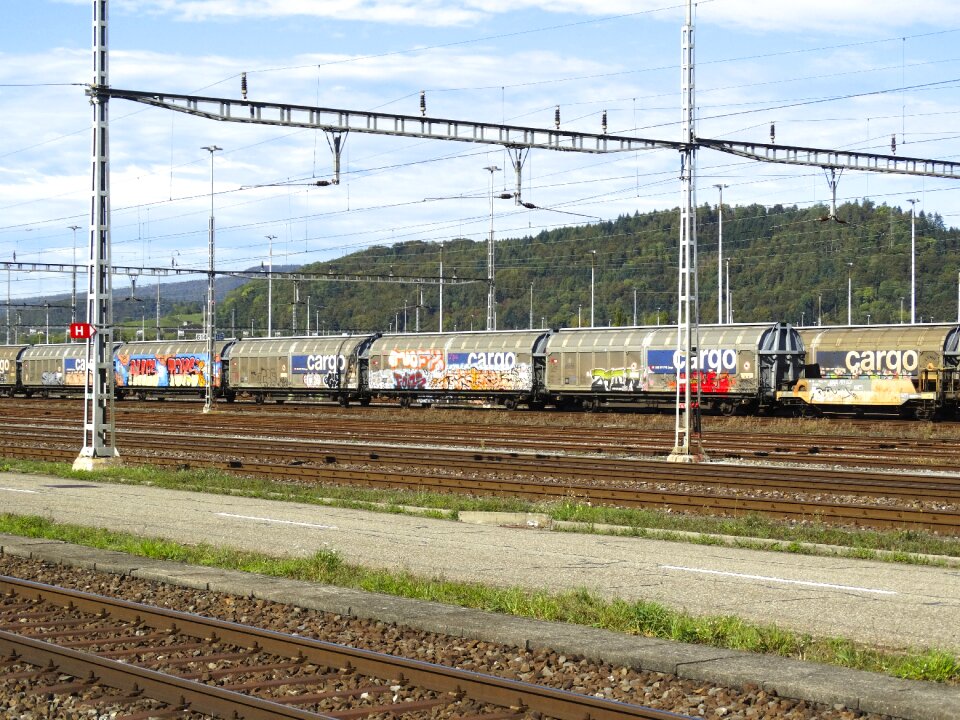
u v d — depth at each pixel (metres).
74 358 91.69
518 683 9.22
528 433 45.91
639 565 16.27
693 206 31.59
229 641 11.42
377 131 29.95
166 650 11.15
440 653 10.91
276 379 77.81
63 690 9.85
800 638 11.34
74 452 35.25
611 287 179.50
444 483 27.17
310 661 10.61
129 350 89.56
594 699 8.75
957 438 42.94
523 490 25.89
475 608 12.92
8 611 13.24
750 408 56.25
